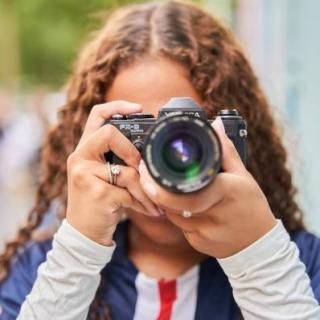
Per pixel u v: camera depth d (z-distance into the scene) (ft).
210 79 6.95
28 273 7.39
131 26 7.13
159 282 6.88
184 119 5.14
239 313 6.75
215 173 5.15
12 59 62.64
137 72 6.77
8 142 31.12
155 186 5.42
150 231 6.81
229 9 18.45
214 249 5.81
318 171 13.94
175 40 6.93
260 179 7.60
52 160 8.06
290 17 15.43
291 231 7.54
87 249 5.93
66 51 59.21
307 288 5.87
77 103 7.59
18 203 30.78
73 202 5.98
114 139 5.84
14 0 61.36
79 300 6.03
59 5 59.26
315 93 14.30
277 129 8.03
